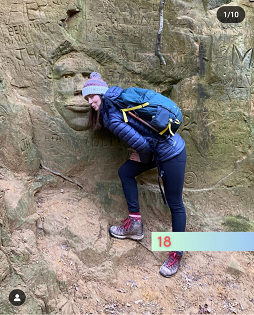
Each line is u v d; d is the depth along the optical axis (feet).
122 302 6.09
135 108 5.98
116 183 8.20
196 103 8.17
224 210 8.61
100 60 7.75
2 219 5.67
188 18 7.85
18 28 7.44
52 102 7.73
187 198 8.61
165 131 6.04
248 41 8.07
